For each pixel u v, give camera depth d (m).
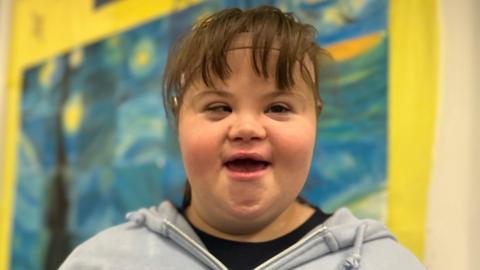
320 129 0.86
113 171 1.19
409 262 0.59
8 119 1.51
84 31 1.32
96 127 1.25
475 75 0.72
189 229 0.63
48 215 1.34
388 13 0.80
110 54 1.23
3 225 1.48
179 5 1.08
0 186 1.51
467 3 0.74
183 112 0.60
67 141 1.32
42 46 1.43
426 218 0.74
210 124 0.57
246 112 0.56
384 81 0.80
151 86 1.12
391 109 0.79
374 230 0.62
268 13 0.61
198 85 0.58
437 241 0.73
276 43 0.57
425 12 0.77
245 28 0.58
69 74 1.34
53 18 1.41
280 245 0.60
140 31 1.17
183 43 0.64
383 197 0.78
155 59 1.12
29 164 1.42
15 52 1.51
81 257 0.64
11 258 1.44
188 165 0.58
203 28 0.61
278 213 0.59
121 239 0.65
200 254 0.60
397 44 0.79
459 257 0.71
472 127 0.72
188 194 0.67
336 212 0.65
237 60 0.57
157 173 1.08
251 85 0.56
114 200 1.18
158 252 0.62
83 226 1.24
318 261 0.59
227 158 0.56
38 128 1.41
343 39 0.85
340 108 0.84
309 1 0.89
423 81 0.76
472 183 0.71
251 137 0.55
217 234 0.62
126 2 1.21
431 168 0.74
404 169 0.77
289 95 0.57
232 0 0.99
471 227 0.71
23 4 1.51
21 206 1.43
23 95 1.47
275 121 0.57
